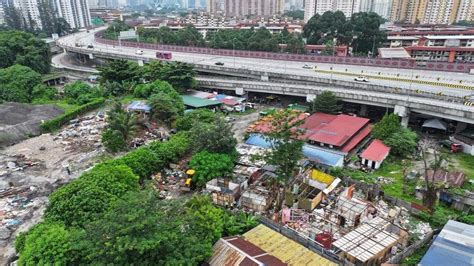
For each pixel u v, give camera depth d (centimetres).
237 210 3331
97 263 1895
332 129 5047
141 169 3681
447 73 7169
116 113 4850
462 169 4306
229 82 7325
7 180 3838
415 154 4706
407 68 7606
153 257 2009
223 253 2384
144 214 2045
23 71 7588
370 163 4316
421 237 2938
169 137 4956
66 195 2678
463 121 4988
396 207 3397
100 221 2103
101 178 2862
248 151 4500
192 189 3719
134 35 13175
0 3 18850
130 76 7550
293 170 3634
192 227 2453
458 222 2900
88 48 11738
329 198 3541
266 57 9369
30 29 17050
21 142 4959
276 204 3447
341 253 2623
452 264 2392
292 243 2638
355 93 6016
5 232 2973
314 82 7131
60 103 6694
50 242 2116
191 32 12962
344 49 10444
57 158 4406
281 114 4234
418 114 5997
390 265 2495
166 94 6000
